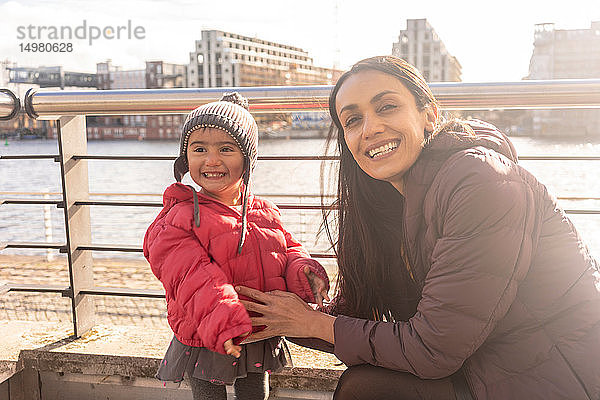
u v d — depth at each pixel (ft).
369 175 4.67
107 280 19.13
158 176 121.60
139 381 6.14
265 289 4.76
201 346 4.50
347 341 4.26
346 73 4.31
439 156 4.09
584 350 3.73
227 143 4.64
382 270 5.09
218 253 4.51
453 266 3.78
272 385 5.85
